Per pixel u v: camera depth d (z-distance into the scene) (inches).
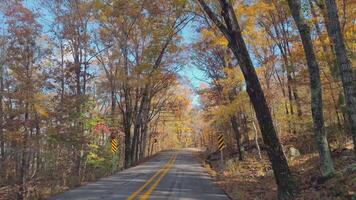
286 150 1087.6
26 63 1083.9
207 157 1971.0
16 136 1039.0
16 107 1069.8
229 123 1568.7
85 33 1327.5
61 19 1291.8
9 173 1218.6
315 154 935.7
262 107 490.3
